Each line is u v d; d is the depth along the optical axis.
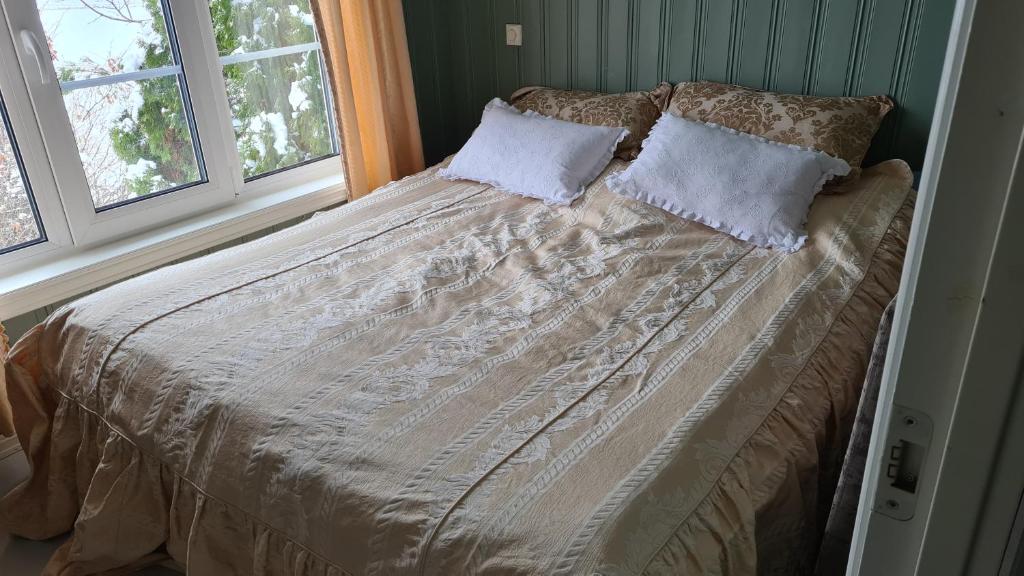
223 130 2.76
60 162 2.35
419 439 1.39
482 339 1.71
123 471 1.73
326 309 1.86
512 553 1.15
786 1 2.53
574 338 1.70
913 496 0.55
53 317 1.94
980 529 0.52
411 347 1.69
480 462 1.32
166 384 1.65
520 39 3.16
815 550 1.58
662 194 2.33
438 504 1.25
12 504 1.96
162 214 2.65
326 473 1.37
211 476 1.54
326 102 3.14
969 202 0.45
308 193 2.97
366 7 2.83
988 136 0.43
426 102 3.36
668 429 1.37
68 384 1.85
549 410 1.44
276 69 2.91
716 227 2.20
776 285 1.89
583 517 1.18
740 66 2.70
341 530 1.33
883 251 2.05
